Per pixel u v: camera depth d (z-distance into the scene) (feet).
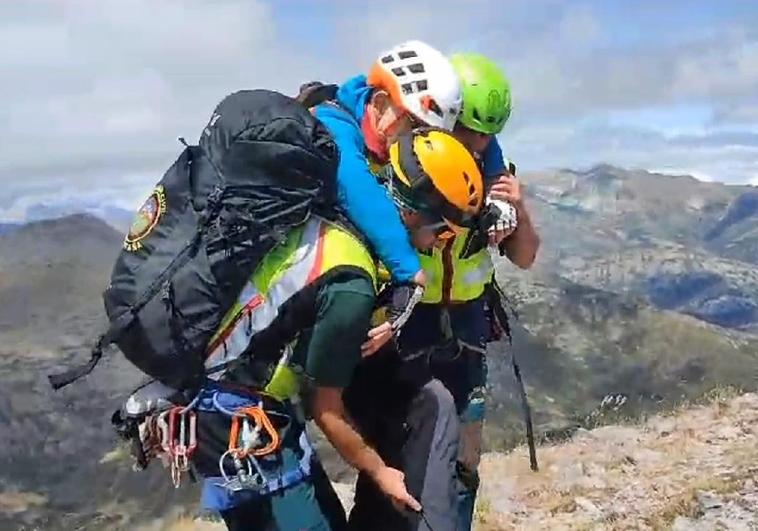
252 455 8.94
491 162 11.18
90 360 9.18
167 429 9.12
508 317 12.03
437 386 9.94
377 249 9.24
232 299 8.79
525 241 11.36
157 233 8.95
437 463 9.62
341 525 9.61
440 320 10.47
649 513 24.07
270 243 8.70
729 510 23.43
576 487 26.50
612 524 23.73
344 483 24.89
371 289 8.95
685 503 23.94
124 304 8.88
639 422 32.86
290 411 9.25
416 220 9.38
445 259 10.35
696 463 27.27
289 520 9.16
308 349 8.87
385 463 9.87
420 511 9.48
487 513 24.99
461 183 9.25
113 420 9.58
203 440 9.12
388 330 9.19
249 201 8.65
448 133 9.55
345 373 8.96
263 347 8.86
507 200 11.04
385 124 9.78
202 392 9.04
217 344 8.93
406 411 9.86
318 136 8.84
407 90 9.57
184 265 8.77
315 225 9.00
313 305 8.80
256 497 9.16
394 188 9.40
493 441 31.27
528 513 25.22
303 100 10.24
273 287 8.81
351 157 9.36
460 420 11.12
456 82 9.68
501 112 10.57
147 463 9.55
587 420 34.35
